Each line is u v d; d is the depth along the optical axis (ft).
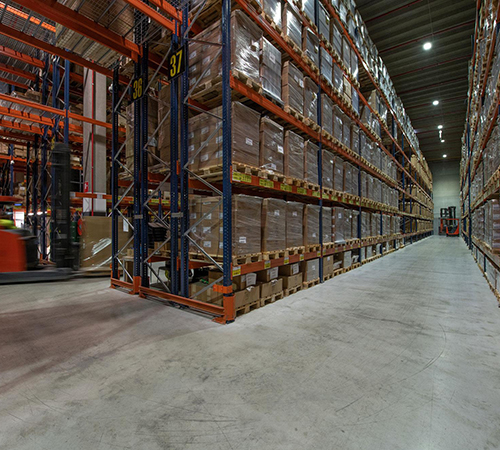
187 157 12.31
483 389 6.38
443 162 95.14
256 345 8.68
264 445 4.72
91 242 20.44
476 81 22.59
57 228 11.18
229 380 6.71
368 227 28.14
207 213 11.41
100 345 8.68
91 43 15.11
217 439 4.86
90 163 24.72
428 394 6.17
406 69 44.50
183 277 12.51
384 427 5.14
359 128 24.73
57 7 11.27
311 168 16.75
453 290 16.10
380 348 8.52
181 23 12.37
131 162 16.35
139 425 5.22
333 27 19.43
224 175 10.71
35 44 14.12
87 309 12.33
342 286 17.22
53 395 6.16
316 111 17.29
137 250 15.06
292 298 14.42
